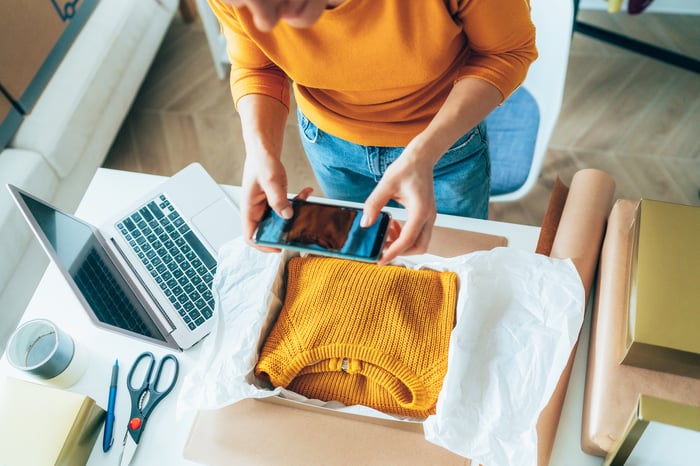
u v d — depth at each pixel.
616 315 0.76
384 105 0.88
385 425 0.77
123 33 1.91
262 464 0.76
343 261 0.84
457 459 0.74
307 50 0.77
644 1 1.74
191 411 0.85
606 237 0.85
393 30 0.72
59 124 1.70
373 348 0.74
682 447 0.61
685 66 1.98
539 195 1.85
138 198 1.07
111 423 0.84
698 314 0.67
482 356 0.74
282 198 0.76
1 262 1.51
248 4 0.47
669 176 1.84
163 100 2.20
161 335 0.91
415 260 0.90
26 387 0.80
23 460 0.75
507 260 0.81
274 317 0.83
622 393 0.71
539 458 0.73
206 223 1.01
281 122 0.89
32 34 1.64
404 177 0.73
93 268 0.92
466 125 0.78
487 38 0.75
